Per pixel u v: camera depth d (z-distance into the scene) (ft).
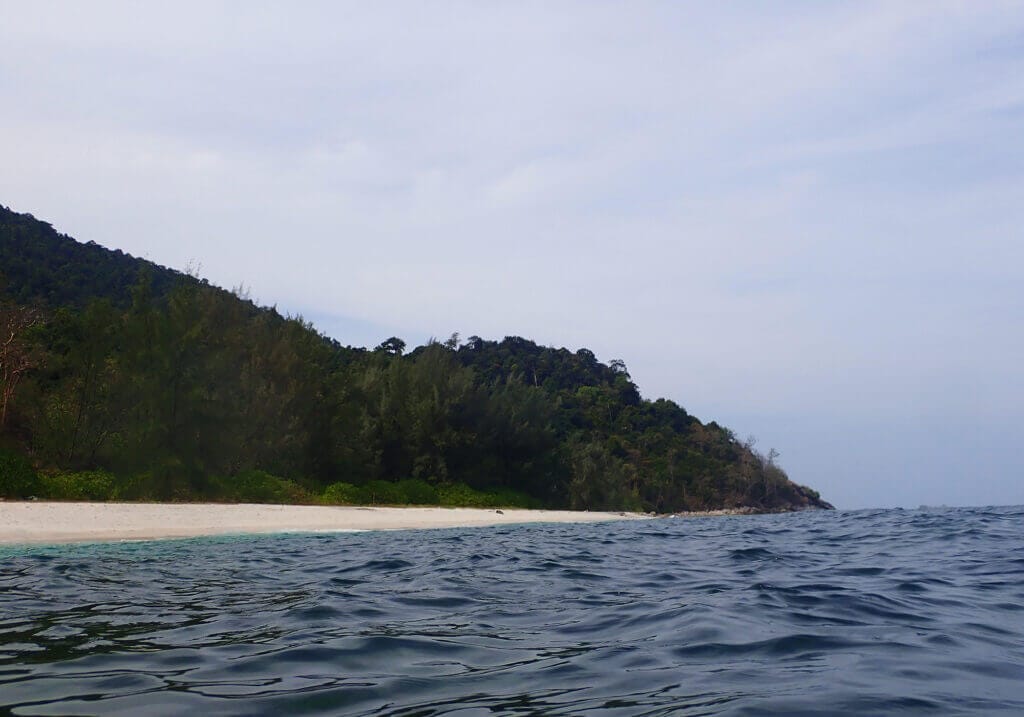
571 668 16.24
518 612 23.97
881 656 17.30
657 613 23.39
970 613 23.63
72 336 127.95
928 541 56.90
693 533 76.54
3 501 82.94
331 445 139.03
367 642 18.76
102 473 100.32
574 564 40.98
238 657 17.12
